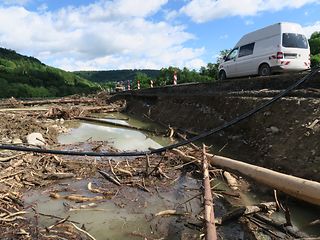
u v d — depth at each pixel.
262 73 14.53
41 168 9.36
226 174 8.66
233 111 12.16
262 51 14.47
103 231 6.23
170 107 17.72
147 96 21.88
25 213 6.93
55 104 27.09
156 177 8.95
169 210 6.87
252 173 7.80
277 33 13.82
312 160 7.30
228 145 10.99
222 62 17.33
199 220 6.50
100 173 9.25
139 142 13.70
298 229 5.95
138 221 6.60
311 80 10.38
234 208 7.04
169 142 13.43
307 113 8.69
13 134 13.88
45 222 6.57
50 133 15.00
